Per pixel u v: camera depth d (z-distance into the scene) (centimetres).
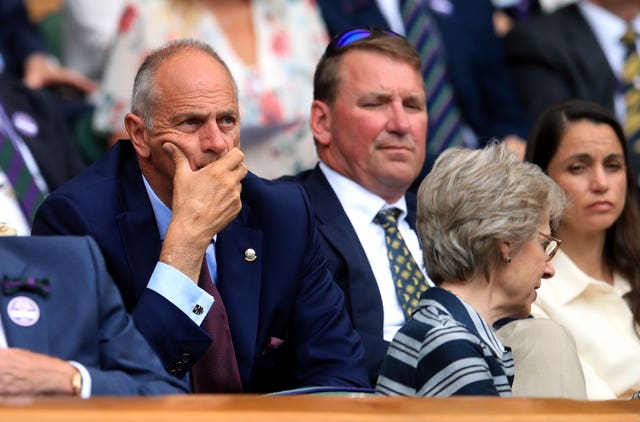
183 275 1309
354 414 980
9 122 1936
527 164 1300
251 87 2139
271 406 990
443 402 1063
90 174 1427
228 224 1395
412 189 1866
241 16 2189
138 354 1184
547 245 1298
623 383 1670
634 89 2431
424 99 1702
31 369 1088
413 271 1638
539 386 1457
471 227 1263
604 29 2467
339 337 1462
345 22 2295
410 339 1248
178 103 1373
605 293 1705
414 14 2355
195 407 966
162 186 1409
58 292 1162
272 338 1451
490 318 1295
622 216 1753
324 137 1705
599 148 1720
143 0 2158
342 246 1608
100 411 930
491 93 2403
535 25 2473
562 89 2425
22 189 1839
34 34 2623
